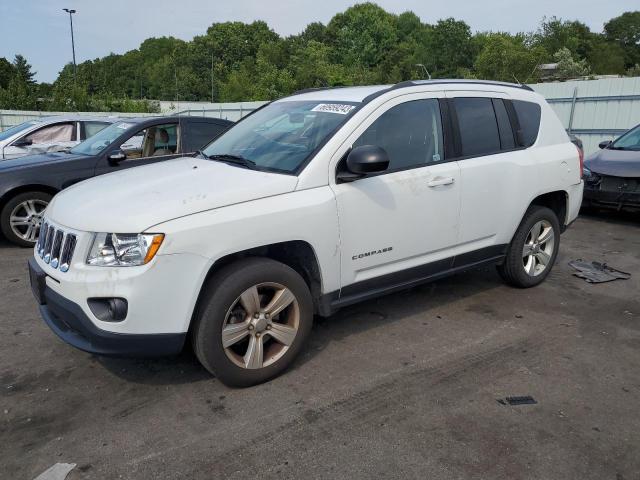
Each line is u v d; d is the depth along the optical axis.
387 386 3.48
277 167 3.68
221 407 3.25
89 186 3.73
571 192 5.32
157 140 7.29
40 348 4.03
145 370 3.70
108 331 2.99
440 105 4.32
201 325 3.21
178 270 3.03
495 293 5.16
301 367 3.72
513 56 43.91
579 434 3.00
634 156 8.09
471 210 4.43
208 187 3.35
